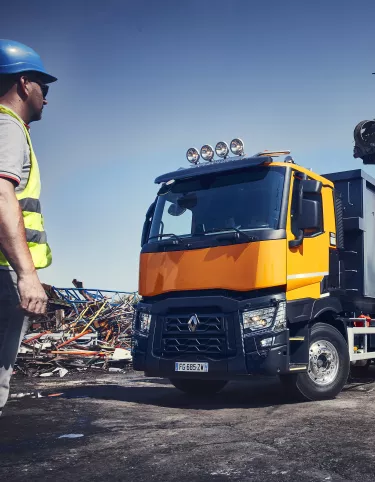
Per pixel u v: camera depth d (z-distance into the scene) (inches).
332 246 312.8
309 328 286.8
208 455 162.2
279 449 169.6
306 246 284.4
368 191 353.1
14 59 129.4
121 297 589.6
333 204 321.1
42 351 459.5
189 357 272.8
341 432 195.0
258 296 265.7
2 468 148.7
